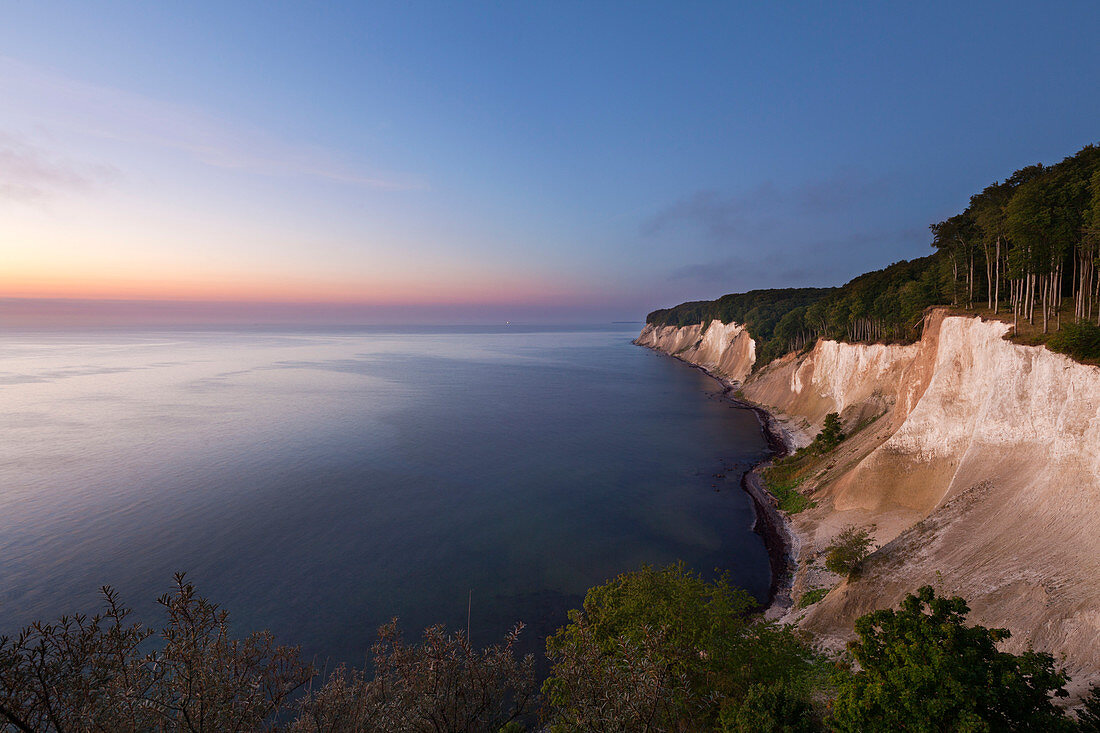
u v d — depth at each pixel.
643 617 24.84
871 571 35.38
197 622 10.62
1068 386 35.75
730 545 51.03
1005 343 43.41
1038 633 25.67
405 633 36.62
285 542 50.53
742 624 26.25
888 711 16.52
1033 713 15.66
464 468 75.25
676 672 16.83
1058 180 48.47
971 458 41.19
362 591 42.09
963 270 71.50
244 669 11.65
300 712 14.15
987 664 16.73
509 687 16.17
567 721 13.51
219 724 10.41
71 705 8.84
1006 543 32.03
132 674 9.52
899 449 50.06
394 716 13.76
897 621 18.45
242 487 65.50
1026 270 49.31
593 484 68.88
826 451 70.25
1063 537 29.86
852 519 49.06
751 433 96.19
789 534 52.22
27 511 56.81
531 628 37.38
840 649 29.77
